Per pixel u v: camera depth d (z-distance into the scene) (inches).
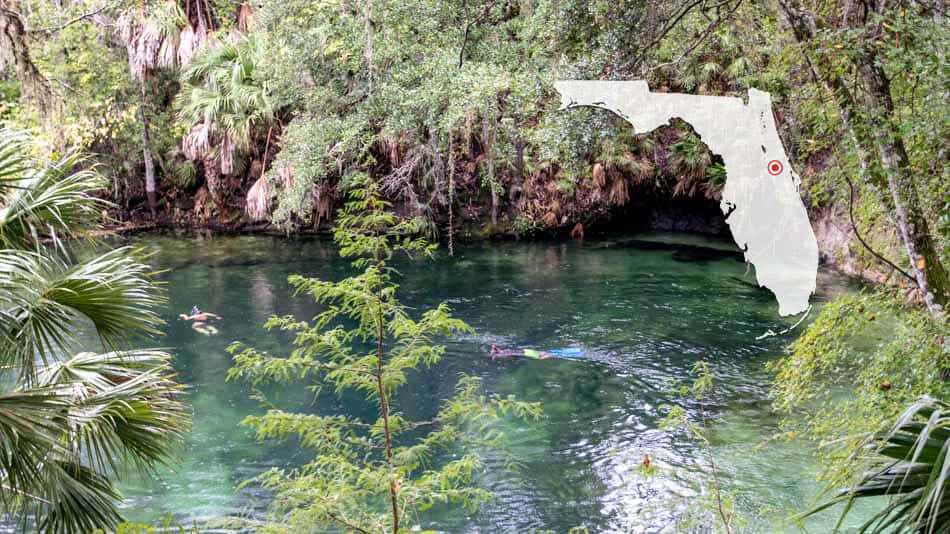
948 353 182.4
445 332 142.2
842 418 201.6
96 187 204.1
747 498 261.7
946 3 197.9
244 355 138.0
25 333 168.4
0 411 149.9
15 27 310.0
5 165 187.2
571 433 325.7
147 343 434.6
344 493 128.5
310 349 139.1
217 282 569.0
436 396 364.5
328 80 599.5
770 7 260.4
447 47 476.4
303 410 347.6
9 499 158.6
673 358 412.2
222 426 332.5
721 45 348.5
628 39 253.9
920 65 174.4
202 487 280.7
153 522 252.7
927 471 92.7
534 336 452.8
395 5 498.9
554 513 264.1
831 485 117.8
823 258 577.9
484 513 265.1
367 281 134.5
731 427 324.8
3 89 542.3
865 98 203.2
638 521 255.8
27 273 171.9
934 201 197.0
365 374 139.9
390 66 571.8
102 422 168.6
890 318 376.8
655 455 302.8
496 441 146.0
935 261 190.9
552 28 269.0
